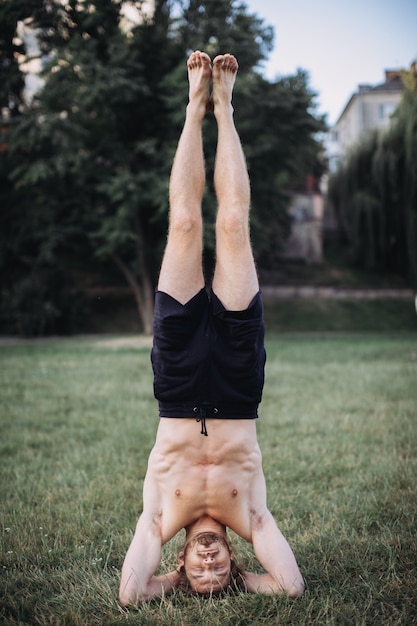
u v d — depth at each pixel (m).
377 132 31.31
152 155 20.50
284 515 3.88
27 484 4.49
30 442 5.96
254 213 24.02
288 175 27.11
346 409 7.57
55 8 18.20
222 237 2.81
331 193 34.44
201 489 2.77
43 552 3.30
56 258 27.81
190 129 2.99
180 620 2.53
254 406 2.84
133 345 19.50
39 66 20.27
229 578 2.78
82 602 2.75
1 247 24.41
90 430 6.48
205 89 3.04
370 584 2.84
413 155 28.02
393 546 3.30
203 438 2.77
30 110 20.44
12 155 21.11
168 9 20.64
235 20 20.33
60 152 20.31
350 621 2.52
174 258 2.79
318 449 5.57
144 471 4.89
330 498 4.23
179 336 2.73
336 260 38.53
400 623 2.51
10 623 2.56
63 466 5.08
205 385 2.74
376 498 4.11
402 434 6.07
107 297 30.00
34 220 23.48
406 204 29.19
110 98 19.52
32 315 24.03
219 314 2.72
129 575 2.72
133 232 20.97
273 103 20.81
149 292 23.78
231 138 2.96
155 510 2.86
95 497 4.20
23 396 8.78
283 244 37.22
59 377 10.77
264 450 5.54
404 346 17.39
